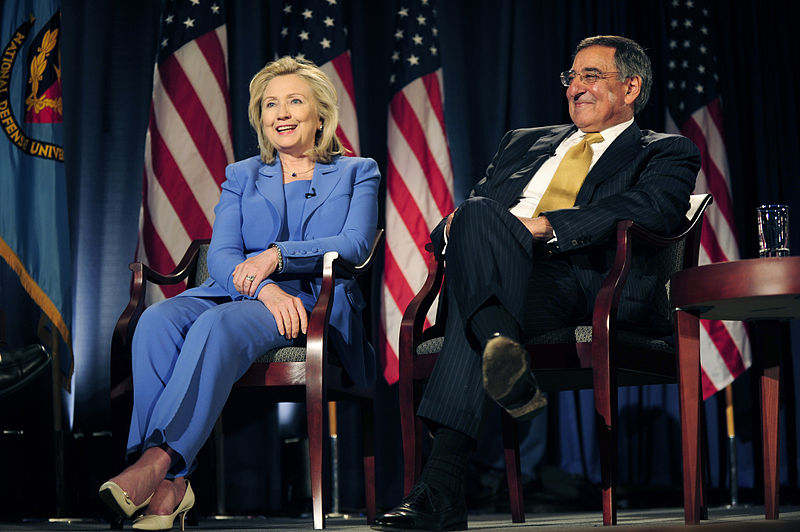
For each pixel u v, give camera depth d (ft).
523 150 28.25
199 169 40.24
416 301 25.17
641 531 17.37
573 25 46.78
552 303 22.79
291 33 43.96
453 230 20.84
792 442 44.70
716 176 43.70
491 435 42.63
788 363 45.29
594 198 24.99
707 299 19.76
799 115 47.70
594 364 21.35
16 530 26.35
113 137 42.75
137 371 22.58
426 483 19.29
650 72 27.55
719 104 44.91
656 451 43.68
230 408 40.22
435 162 43.16
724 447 44.45
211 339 22.21
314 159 28.40
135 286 26.21
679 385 20.94
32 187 36.91
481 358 19.84
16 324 36.47
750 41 47.80
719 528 16.19
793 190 46.91
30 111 37.40
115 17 43.55
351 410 42.04
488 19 47.26
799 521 17.21
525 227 20.65
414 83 43.78
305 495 40.70
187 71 41.01
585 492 40.75
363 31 46.19
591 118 26.73
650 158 25.34
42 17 38.19
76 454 39.60
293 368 23.85
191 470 21.81
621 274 22.02
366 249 26.40
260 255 25.20
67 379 36.63
